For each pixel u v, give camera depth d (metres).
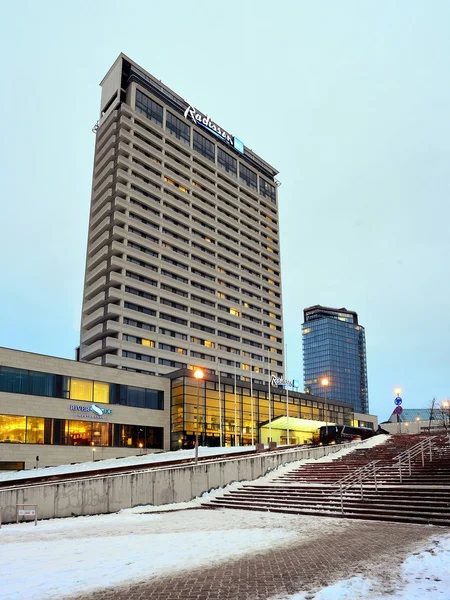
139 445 63.19
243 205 114.62
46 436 53.31
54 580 9.93
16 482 25.39
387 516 18.11
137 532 16.91
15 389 51.44
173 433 67.31
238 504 24.30
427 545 12.58
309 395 88.88
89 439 57.56
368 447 38.00
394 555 11.52
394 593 8.39
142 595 8.82
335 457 35.03
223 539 14.60
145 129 97.38
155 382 67.25
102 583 9.66
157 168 96.25
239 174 117.31
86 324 85.50
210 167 109.06
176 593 8.92
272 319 112.19
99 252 87.31
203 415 68.88
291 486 25.91
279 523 18.02
